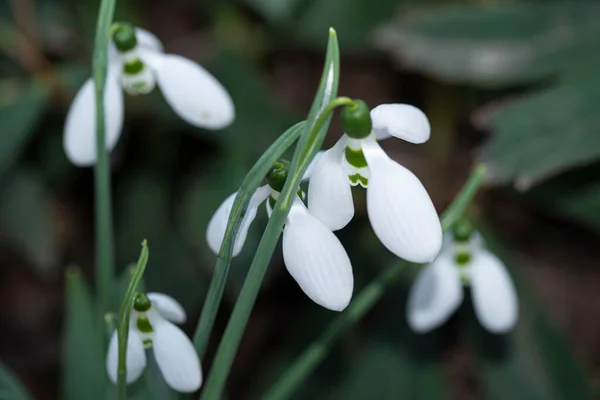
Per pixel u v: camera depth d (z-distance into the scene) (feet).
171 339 1.13
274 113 1.82
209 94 1.28
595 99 1.68
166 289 1.86
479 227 1.80
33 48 1.84
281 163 1.09
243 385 1.97
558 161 1.65
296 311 2.02
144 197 1.98
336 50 1.03
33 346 2.11
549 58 1.81
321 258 1.04
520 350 1.69
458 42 1.84
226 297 1.91
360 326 1.82
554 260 2.11
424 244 1.02
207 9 2.15
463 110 2.08
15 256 2.17
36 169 1.94
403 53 1.86
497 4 1.95
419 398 1.67
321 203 1.05
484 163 1.67
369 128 1.03
